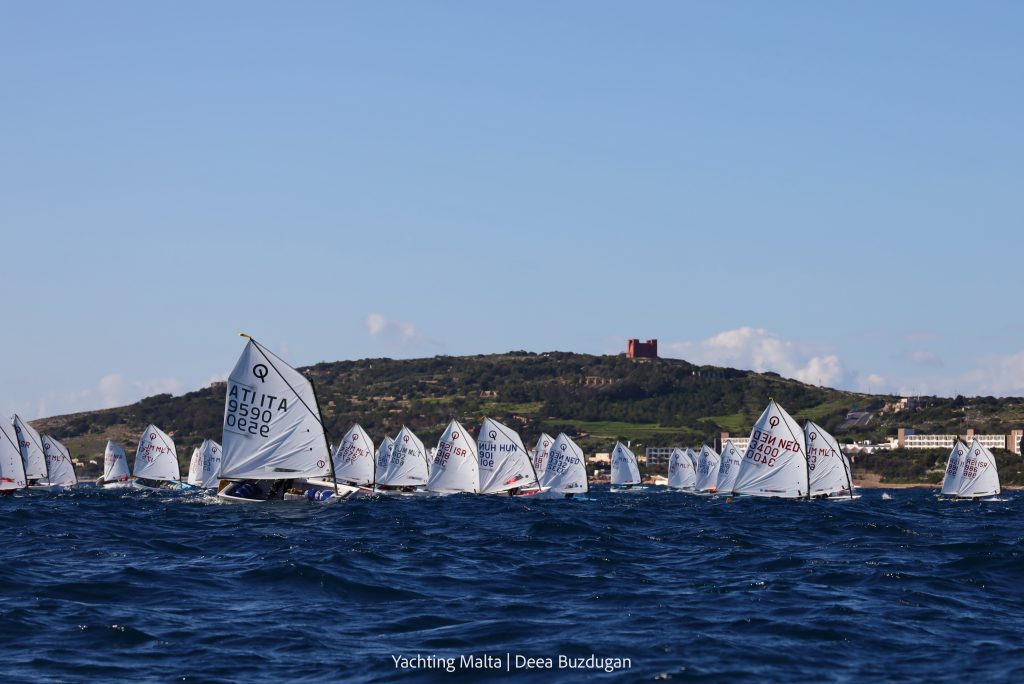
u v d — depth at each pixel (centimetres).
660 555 6344
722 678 3130
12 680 3017
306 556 5519
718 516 10506
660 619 4016
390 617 4034
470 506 11944
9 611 3916
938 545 6931
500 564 5688
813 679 3136
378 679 3100
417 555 5950
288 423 9300
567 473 15588
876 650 3519
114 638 3566
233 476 9106
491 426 14975
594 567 5622
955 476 16262
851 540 7425
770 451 12788
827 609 4234
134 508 9712
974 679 3139
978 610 4328
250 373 9175
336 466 16100
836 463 13488
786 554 6281
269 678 3098
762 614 4128
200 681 3048
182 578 4778
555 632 3753
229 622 3872
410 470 16612
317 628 3797
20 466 14000
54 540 6438
